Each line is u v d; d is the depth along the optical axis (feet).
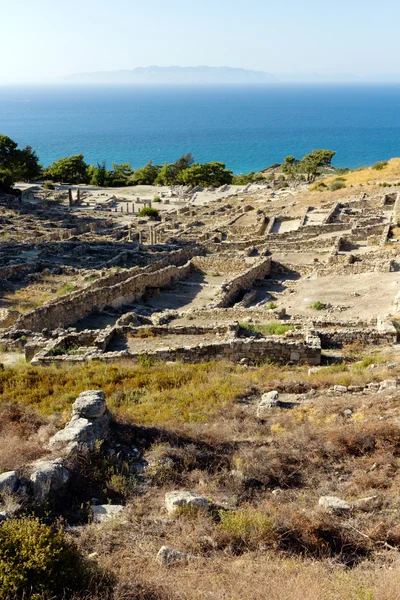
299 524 31.99
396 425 44.16
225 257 165.27
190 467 41.42
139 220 275.80
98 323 105.60
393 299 107.34
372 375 60.59
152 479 39.37
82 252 188.65
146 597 25.35
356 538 31.27
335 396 56.13
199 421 52.03
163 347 81.97
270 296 130.72
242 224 229.66
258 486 38.42
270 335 84.53
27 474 35.47
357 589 25.34
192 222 255.70
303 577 26.63
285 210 246.88
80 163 476.13
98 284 124.98
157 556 28.68
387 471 38.50
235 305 116.98
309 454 42.11
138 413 55.01
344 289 124.06
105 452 42.24
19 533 26.22
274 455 41.39
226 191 407.23
